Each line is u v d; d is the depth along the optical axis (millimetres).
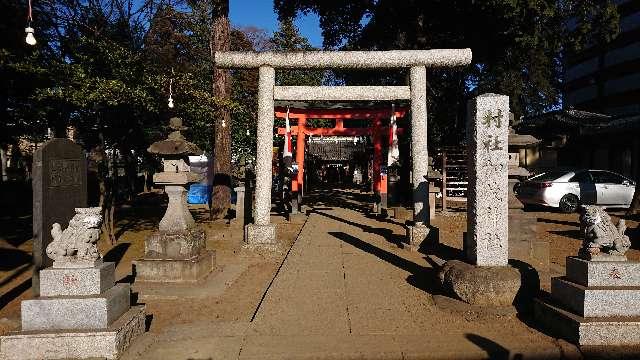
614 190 14727
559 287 4680
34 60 8812
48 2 10727
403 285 6434
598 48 30641
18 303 5715
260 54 9320
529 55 17000
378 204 16859
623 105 28750
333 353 4020
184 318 5246
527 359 3986
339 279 6785
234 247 9805
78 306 3900
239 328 4719
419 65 9477
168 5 15742
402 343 4250
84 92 8156
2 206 16688
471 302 5219
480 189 5484
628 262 4406
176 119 7473
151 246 6750
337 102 16984
